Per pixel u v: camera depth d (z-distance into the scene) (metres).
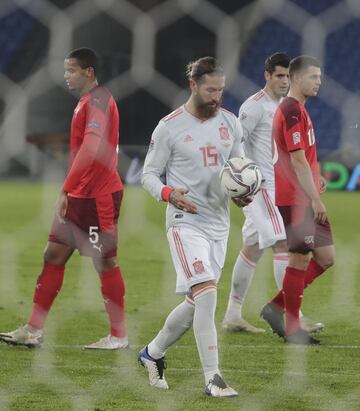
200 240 15.91
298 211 19.80
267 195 21.50
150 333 21.09
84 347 19.17
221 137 16.16
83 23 30.80
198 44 42.06
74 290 27.92
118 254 36.66
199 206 16.08
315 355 18.64
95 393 15.25
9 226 46.94
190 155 15.98
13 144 36.25
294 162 19.53
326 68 58.88
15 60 53.06
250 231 21.64
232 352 18.95
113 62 33.94
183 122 16.09
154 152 16.17
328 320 22.91
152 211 54.06
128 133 57.75
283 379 16.38
